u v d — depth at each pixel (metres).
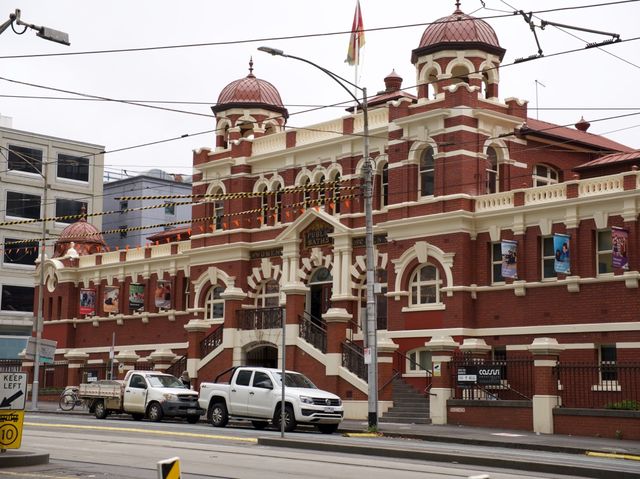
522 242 38.34
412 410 36.66
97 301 61.34
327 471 18.98
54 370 57.81
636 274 34.66
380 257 43.44
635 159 39.19
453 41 41.84
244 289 49.22
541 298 37.66
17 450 20.80
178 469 11.03
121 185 87.31
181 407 35.69
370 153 44.38
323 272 46.16
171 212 86.88
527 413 31.88
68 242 66.31
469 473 19.12
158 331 56.69
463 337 39.03
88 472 18.19
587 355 35.91
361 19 41.97
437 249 40.19
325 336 40.19
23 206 82.81
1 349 80.50
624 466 21.62
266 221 49.28
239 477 17.78
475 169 40.53
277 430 32.34
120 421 35.56
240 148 50.31
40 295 47.06
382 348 37.25
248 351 43.69
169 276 56.50
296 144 47.81
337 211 45.59
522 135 42.66
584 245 36.50
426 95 42.50
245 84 52.56
